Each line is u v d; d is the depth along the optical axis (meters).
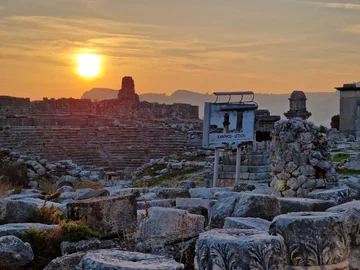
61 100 91.81
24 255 13.27
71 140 70.31
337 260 9.30
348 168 35.22
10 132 68.12
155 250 13.55
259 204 14.24
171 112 99.19
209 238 8.91
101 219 15.09
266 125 34.50
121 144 71.81
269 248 8.70
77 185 41.03
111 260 8.41
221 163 35.56
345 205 12.54
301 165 21.05
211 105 28.88
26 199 20.11
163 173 49.09
